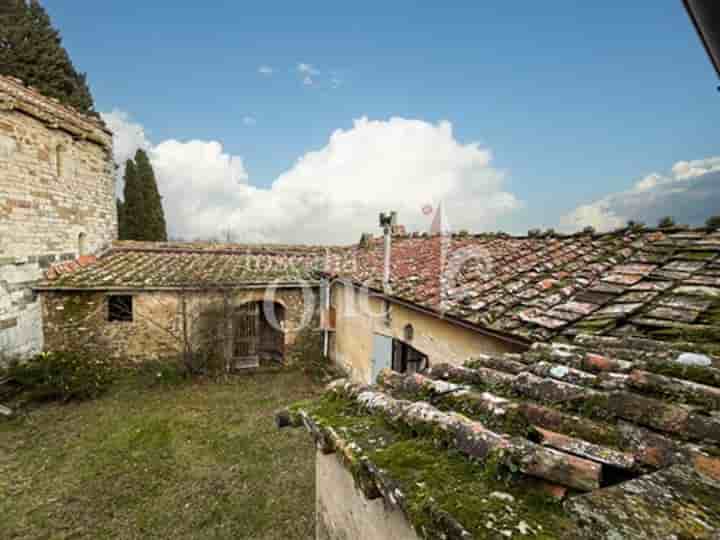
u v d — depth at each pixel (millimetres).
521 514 958
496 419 1502
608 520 826
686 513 828
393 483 1206
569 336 2779
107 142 11281
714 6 1080
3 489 4965
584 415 1459
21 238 8211
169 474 5391
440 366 2436
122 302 9758
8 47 16219
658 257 3664
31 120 8414
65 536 4207
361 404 2033
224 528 4371
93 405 7719
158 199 22000
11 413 7062
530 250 5527
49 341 8938
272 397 8445
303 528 4398
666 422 1270
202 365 9641
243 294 10492
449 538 942
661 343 2125
